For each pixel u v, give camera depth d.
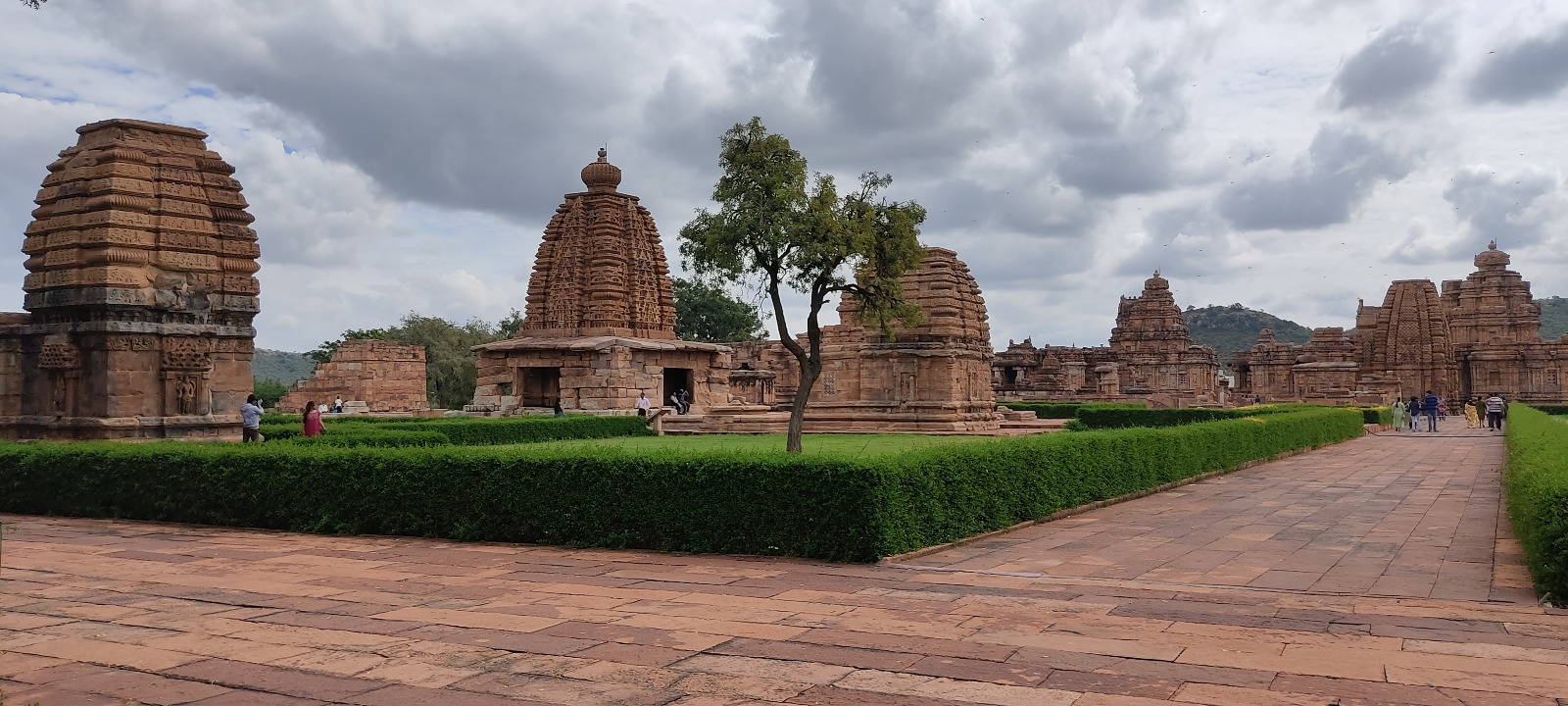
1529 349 89.88
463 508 16.86
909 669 8.56
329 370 60.09
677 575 13.24
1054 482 19.17
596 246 50.38
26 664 8.91
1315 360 82.00
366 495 17.59
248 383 26.14
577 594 11.91
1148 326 102.12
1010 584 12.48
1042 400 73.50
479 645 9.44
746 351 77.50
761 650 9.22
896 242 27.89
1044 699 7.72
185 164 25.34
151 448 19.78
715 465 15.18
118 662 8.96
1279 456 35.97
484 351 50.78
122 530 18.23
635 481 15.60
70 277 23.92
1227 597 11.59
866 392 43.47
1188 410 52.97
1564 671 8.37
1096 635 9.68
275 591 12.19
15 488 20.67
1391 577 13.06
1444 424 69.69
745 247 26.56
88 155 24.55
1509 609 10.91
